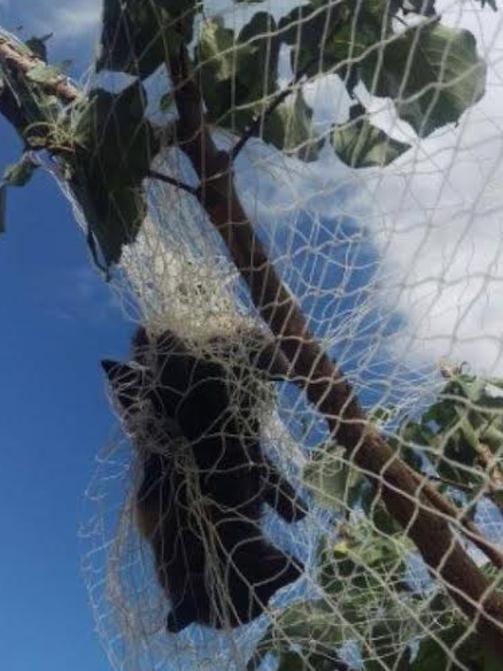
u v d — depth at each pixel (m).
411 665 0.64
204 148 0.61
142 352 0.77
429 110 0.50
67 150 0.66
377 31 0.56
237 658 0.66
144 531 0.75
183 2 0.60
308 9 0.58
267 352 0.65
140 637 0.74
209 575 0.69
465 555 0.55
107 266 0.65
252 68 0.61
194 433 0.73
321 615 0.66
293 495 0.70
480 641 0.61
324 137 0.56
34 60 0.71
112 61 0.62
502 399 0.64
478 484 0.62
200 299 0.67
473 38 0.55
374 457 0.57
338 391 0.57
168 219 0.66
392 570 0.61
